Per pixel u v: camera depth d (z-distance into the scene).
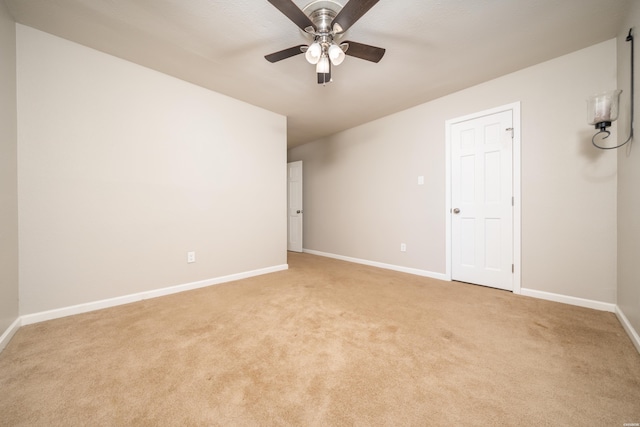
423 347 1.50
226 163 2.91
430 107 3.05
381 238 3.65
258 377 1.24
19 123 1.75
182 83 2.54
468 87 2.71
